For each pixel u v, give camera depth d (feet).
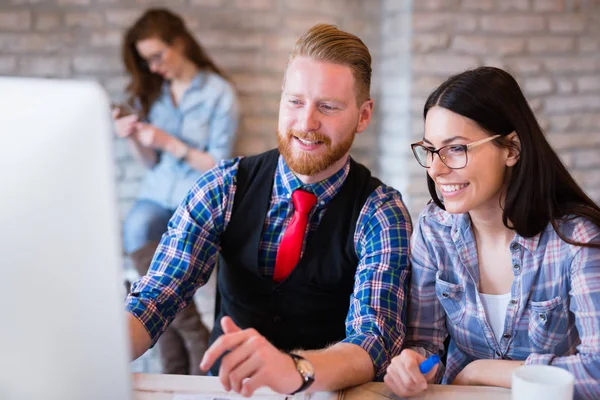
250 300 5.18
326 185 5.01
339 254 5.02
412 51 10.70
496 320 4.54
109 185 2.32
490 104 4.11
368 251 4.89
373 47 11.68
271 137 11.36
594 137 11.41
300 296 5.08
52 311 2.42
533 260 4.36
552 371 3.25
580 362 3.91
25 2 10.89
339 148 4.82
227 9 11.10
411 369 3.79
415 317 4.78
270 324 5.16
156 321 4.68
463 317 4.62
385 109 11.64
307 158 4.79
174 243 5.05
